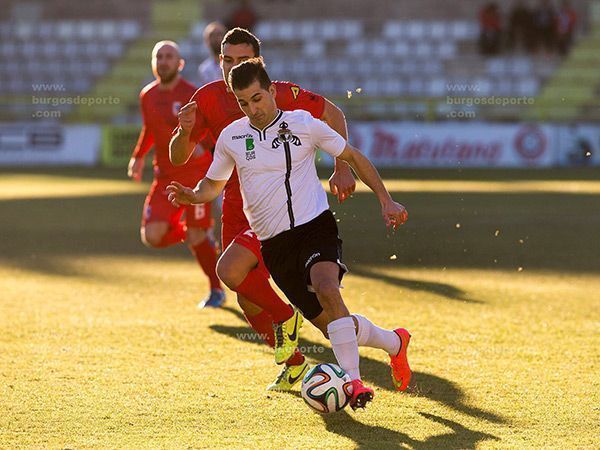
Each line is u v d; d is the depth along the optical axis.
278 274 15.44
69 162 90.12
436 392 16.38
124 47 108.62
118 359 18.98
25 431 14.02
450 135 83.75
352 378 14.47
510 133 83.88
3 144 90.38
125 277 30.47
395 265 32.62
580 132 83.81
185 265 33.31
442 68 102.75
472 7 110.19
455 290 27.55
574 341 20.69
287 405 15.59
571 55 102.06
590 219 46.28
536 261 33.47
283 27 109.94
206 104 18.03
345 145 15.21
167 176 26.34
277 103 17.50
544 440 13.54
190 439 13.64
